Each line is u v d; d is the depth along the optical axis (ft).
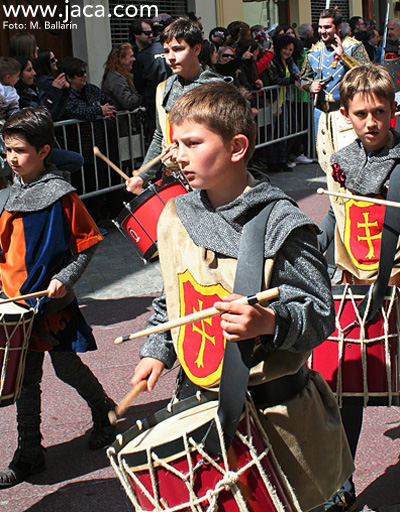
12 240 10.85
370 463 10.94
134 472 6.36
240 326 5.91
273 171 34.47
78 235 10.80
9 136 10.66
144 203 12.67
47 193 10.75
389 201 8.64
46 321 10.93
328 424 7.19
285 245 6.40
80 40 34.17
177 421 6.64
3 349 9.97
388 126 9.68
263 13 50.21
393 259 8.65
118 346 16.06
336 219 10.36
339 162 10.09
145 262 12.85
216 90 6.52
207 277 6.66
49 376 14.71
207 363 6.78
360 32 40.55
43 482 11.04
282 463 6.70
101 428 11.96
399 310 8.93
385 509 9.80
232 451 6.21
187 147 6.51
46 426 12.73
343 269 10.45
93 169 25.43
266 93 33.01
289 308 6.18
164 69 26.86
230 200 6.63
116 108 26.35
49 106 23.84
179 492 6.21
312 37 39.73
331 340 8.93
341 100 9.89
